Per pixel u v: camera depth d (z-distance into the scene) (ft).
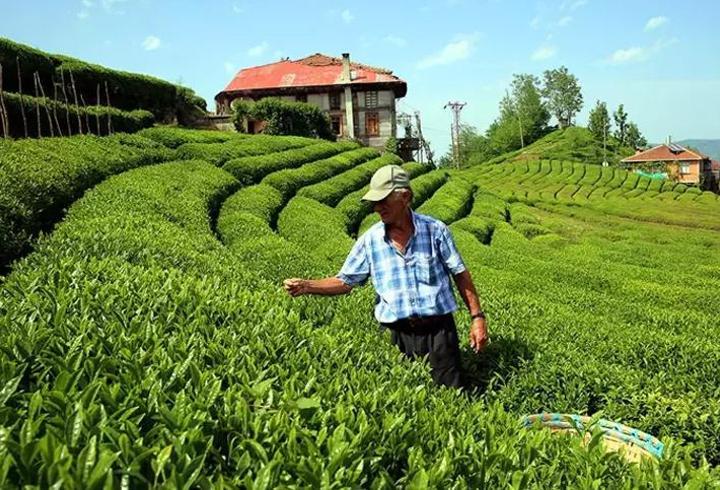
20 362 11.23
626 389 24.98
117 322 14.69
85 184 58.59
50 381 11.23
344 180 112.37
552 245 105.50
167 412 9.51
